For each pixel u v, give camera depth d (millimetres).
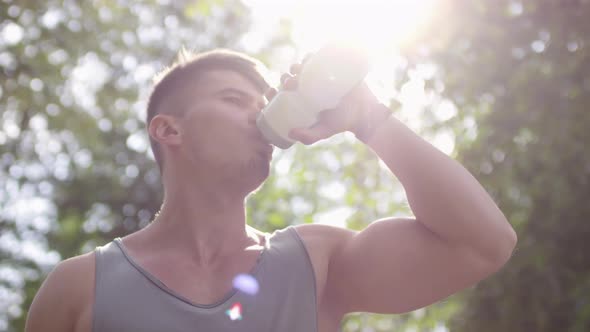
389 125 1911
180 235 1896
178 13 13539
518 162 7055
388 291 1917
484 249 1833
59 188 14406
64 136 12695
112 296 1750
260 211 9500
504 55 7332
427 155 1860
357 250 1939
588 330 6418
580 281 6723
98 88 12781
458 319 7309
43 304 1791
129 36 12461
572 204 6746
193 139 1935
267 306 1793
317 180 9391
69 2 10594
